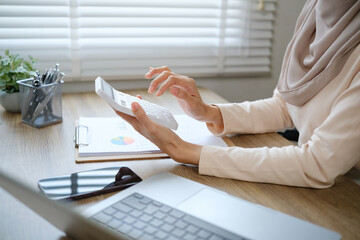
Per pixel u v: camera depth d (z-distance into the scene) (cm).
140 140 100
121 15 160
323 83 98
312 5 114
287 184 82
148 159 91
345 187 82
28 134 104
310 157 82
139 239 57
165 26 168
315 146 83
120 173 81
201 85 184
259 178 83
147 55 169
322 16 103
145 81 172
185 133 107
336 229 66
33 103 108
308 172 81
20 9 147
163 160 91
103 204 67
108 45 163
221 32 177
